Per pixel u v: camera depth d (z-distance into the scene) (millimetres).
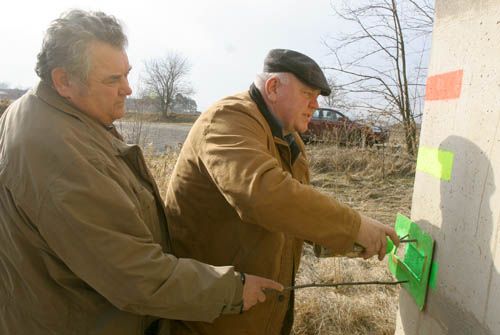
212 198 1424
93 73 1095
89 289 1139
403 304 1758
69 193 1001
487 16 1176
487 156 1163
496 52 1132
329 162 7566
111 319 1163
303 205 1166
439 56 1479
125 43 1175
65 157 1025
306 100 1421
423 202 1578
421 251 1554
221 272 1181
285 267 1531
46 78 1115
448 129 1396
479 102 1208
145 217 1244
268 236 1426
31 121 1069
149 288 1060
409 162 7344
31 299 1104
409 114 7508
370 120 7645
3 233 1085
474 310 1206
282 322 1585
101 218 1041
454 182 1343
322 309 2594
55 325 1120
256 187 1142
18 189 1021
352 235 1231
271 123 1450
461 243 1289
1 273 1126
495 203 1120
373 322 2504
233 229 1438
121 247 1041
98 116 1181
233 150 1219
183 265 1138
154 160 6164
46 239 1030
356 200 5852
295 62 1376
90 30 1079
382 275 3076
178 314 1122
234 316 1460
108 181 1072
